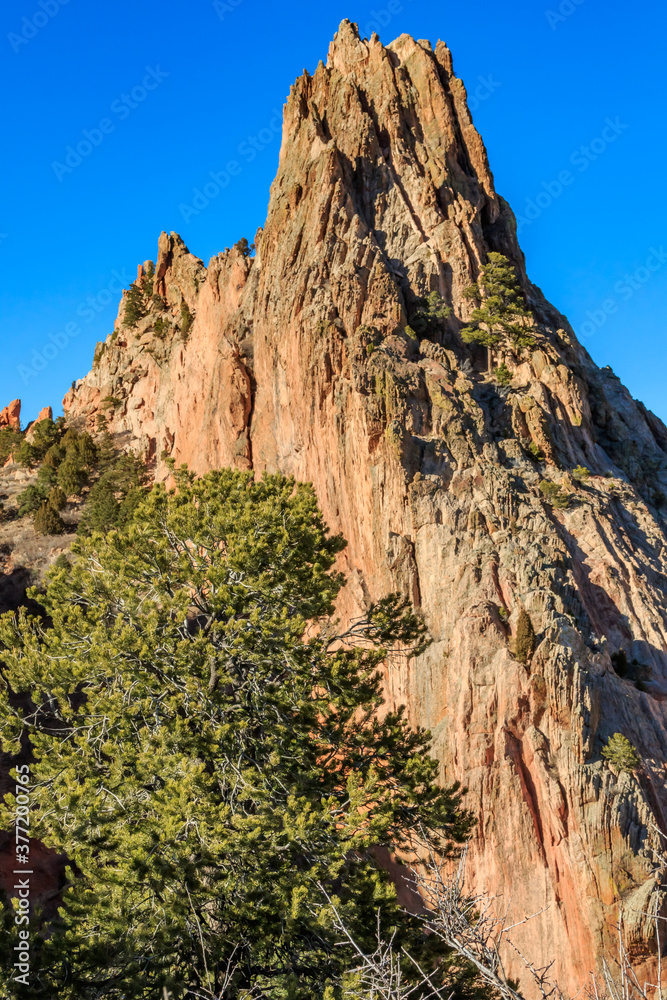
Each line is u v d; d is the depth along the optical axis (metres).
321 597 26.23
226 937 20.61
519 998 9.91
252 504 27.62
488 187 88.56
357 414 63.56
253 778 22.84
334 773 25.59
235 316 85.12
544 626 50.62
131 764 22.81
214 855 20.75
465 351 74.31
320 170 78.56
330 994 17.77
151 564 27.02
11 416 139.12
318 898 20.50
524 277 88.12
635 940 39.72
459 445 62.25
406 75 90.88
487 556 55.72
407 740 26.53
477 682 49.59
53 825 22.66
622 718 48.97
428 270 77.06
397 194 82.00
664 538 65.75
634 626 56.66
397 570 57.75
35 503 94.44
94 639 24.88
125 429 111.75
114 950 19.17
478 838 46.12
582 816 44.22
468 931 10.80
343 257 73.81
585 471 66.62
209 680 24.58
